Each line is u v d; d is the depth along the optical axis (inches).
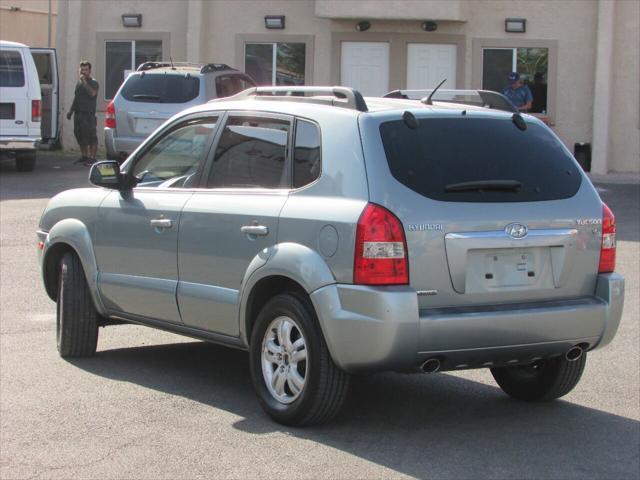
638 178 850.8
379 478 211.2
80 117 873.5
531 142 245.8
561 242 238.4
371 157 227.6
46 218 312.8
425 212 224.2
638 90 890.1
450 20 890.7
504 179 235.6
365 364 222.7
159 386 278.5
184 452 225.3
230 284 253.1
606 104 883.4
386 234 220.8
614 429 248.1
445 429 245.6
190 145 277.0
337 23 925.8
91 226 295.4
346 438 236.4
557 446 234.4
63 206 307.3
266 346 245.8
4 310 370.9
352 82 930.1
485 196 231.8
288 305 237.0
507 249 232.4
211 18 952.3
